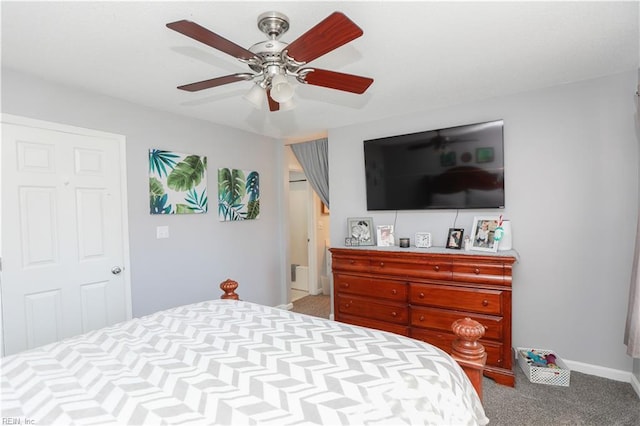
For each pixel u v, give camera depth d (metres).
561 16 1.58
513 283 2.73
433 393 1.07
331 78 1.62
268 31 1.57
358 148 3.53
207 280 3.36
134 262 2.74
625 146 2.31
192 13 1.52
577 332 2.51
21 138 2.14
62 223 2.33
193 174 3.19
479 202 2.79
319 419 0.92
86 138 2.46
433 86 2.50
